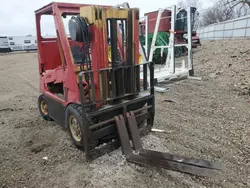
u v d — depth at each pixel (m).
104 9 2.55
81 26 2.50
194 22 14.91
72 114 2.85
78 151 3.02
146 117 3.22
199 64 9.41
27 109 5.09
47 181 2.45
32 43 32.12
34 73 11.13
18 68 13.66
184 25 12.59
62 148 3.13
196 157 2.73
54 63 4.07
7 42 30.28
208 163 2.46
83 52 2.85
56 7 2.87
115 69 2.72
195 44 15.20
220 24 23.11
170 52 7.46
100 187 2.29
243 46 11.87
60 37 2.86
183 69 7.49
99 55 2.64
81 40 2.58
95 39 2.58
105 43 2.65
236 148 2.89
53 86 3.67
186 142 3.10
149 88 3.25
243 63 7.97
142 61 5.50
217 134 3.29
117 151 2.89
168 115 4.12
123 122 2.82
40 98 4.17
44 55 3.94
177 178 2.36
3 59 20.45
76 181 2.41
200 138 3.20
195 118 3.93
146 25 7.87
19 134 3.69
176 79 7.11
